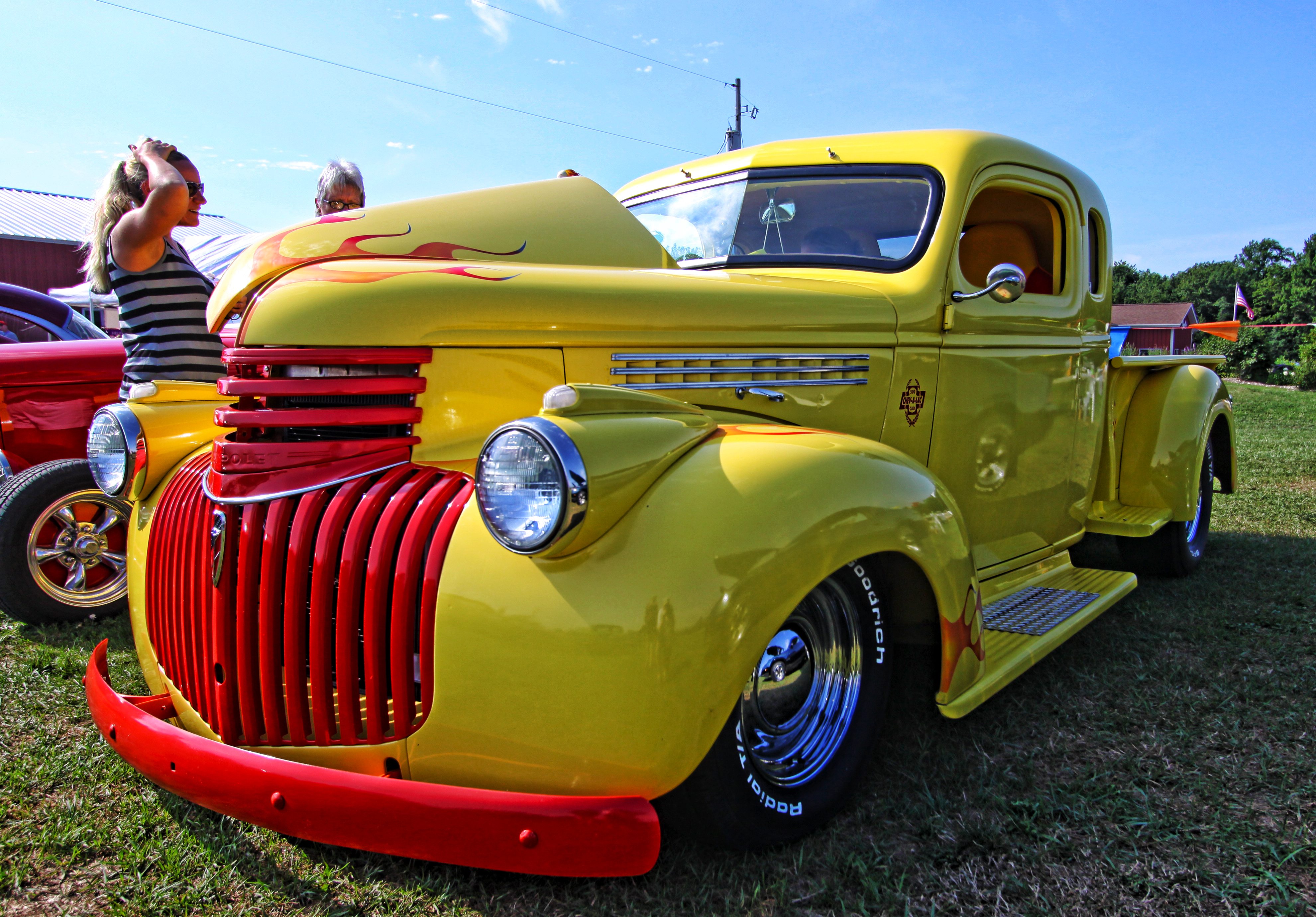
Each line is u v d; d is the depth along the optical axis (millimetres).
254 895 1675
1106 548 4676
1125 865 1774
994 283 2543
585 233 2455
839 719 1910
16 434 3824
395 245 2162
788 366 2232
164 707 1912
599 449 1488
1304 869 1768
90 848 1825
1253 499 5832
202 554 1797
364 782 1443
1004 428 2834
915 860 1786
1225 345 42500
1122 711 2504
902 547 1818
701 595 1470
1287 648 3016
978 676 2064
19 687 2658
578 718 1448
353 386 1729
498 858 1398
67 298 14242
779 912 1626
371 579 1584
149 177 2955
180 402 2301
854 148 2865
